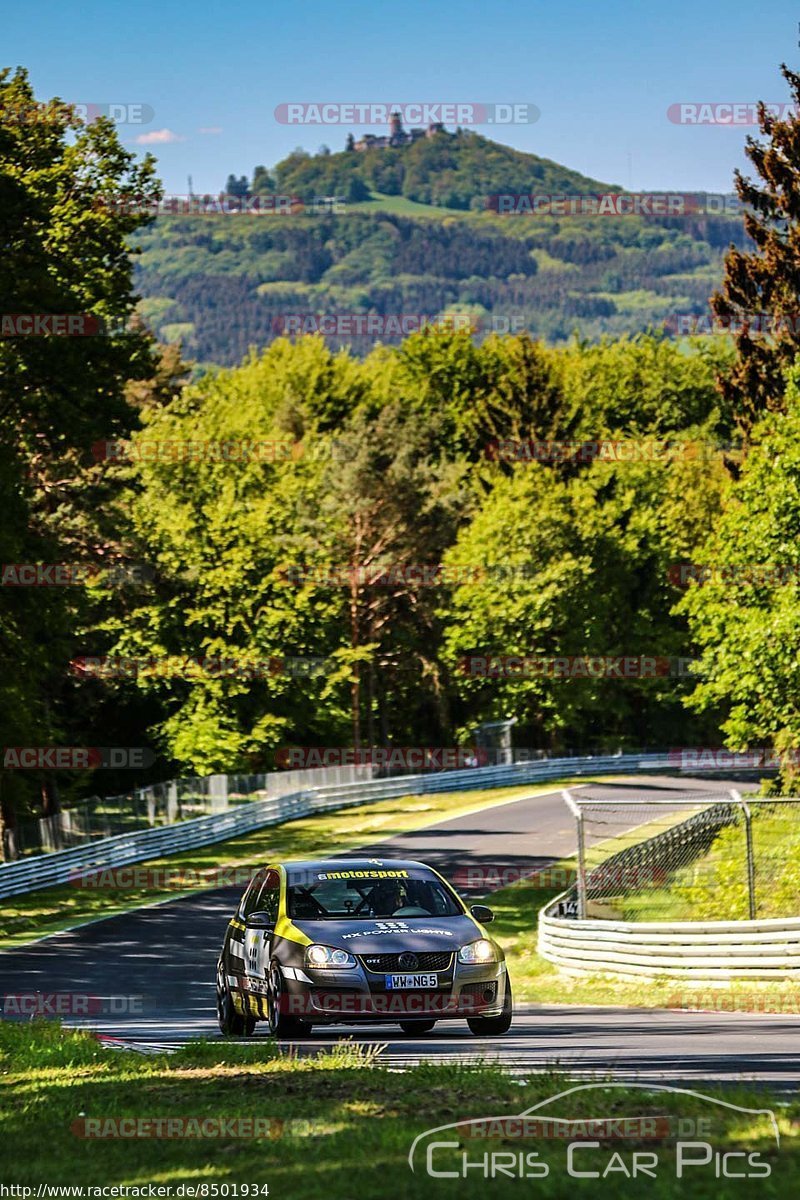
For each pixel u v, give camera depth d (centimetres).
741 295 7931
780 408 7825
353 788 10194
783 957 3117
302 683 11400
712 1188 997
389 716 14825
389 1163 1152
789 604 6019
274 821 9031
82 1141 1348
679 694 14288
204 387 17650
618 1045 2064
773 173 7800
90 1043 2147
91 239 6625
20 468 6259
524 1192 1020
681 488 14550
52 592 6350
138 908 5781
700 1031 2292
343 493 12875
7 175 5897
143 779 11344
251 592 11156
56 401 6172
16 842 6331
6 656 6512
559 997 3228
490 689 14012
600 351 17762
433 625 13850
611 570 13988
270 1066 1761
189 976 4034
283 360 16638
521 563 13400
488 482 14412
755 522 6284
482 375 16638
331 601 12156
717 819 4441
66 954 4559
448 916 2300
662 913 4031
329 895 2330
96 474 7625
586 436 15088
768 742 8331
